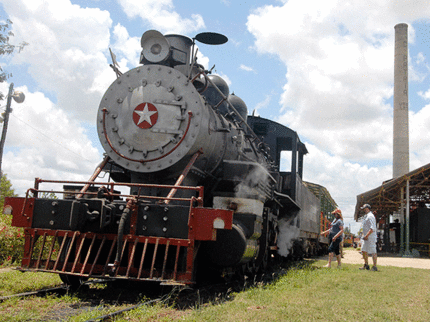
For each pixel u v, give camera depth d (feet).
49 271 16.78
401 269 35.63
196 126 20.38
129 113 21.44
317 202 59.52
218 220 16.28
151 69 21.83
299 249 44.09
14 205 18.03
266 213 26.96
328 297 18.07
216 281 23.39
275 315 13.93
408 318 14.30
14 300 15.42
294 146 37.42
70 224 16.66
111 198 17.95
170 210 16.81
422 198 93.76
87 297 17.42
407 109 165.27
